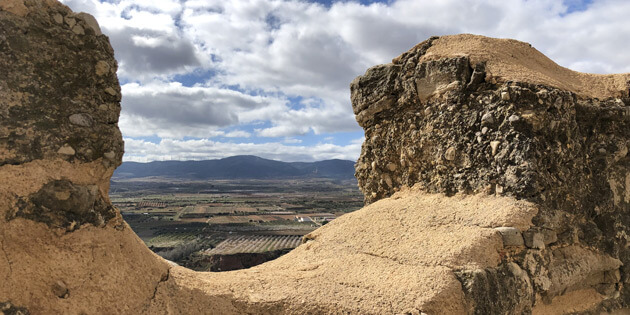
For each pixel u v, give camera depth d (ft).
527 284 15.30
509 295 14.62
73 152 11.71
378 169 25.14
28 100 11.00
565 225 17.46
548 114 18.07
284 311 12.23
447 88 20.85
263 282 13.99
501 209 16.70
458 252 14.75
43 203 10.62
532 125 17.63
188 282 12.92
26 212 10.32
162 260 14.25
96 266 10.93
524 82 18.63
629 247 19.33
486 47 21.61
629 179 20.08
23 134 10.78
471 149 19.42
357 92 26.68
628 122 20.27
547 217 16.70
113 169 12.84
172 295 12.03
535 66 22.25
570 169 18.74
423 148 21.91
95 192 11.88
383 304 12.73
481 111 19.38
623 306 18.58
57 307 9.82
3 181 10.16
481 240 15.24
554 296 16.49
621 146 19.69
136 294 11.29
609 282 18.49
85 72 12.28
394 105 24.27
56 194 10.82
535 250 16.01
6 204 10.04
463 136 19.86
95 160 12.30
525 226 16.03
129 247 12.23
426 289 13.20
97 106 12.53
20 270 9.76
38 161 10.98
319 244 19.24
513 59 21.61
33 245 10.19
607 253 18.65
